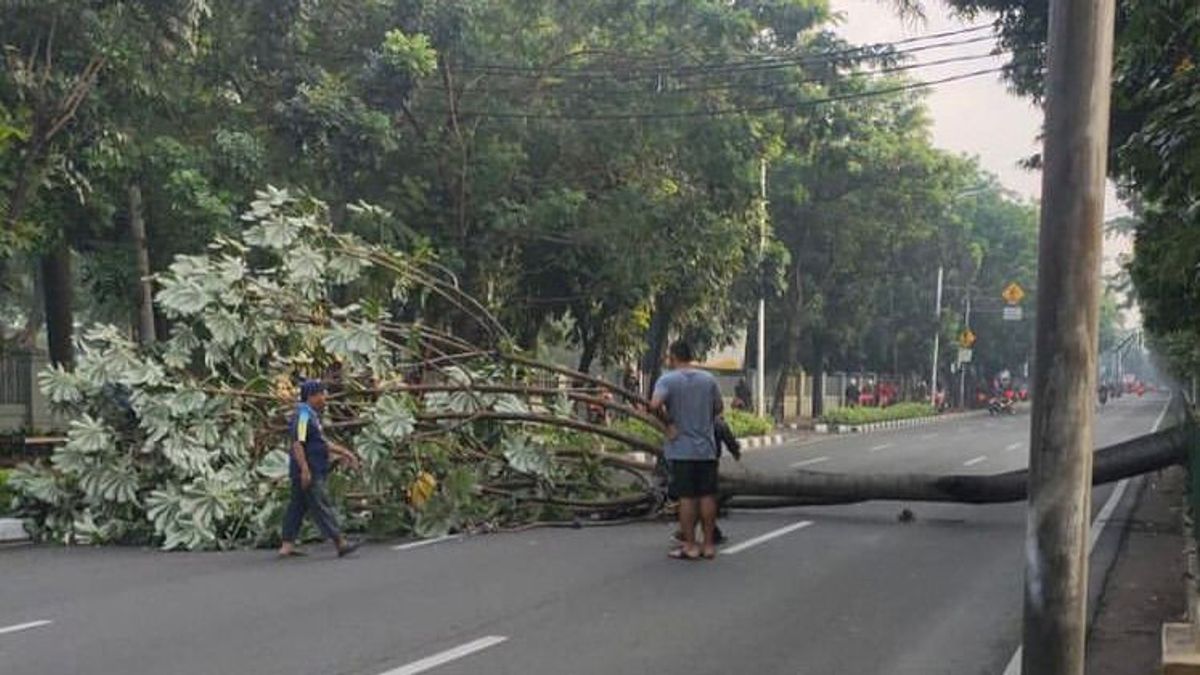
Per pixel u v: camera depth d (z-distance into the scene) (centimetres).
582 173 2452
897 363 6506
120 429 1326
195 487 1255
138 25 1634
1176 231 766
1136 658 764
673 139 2375
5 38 1537
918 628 843
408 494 1332
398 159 2261
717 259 2539
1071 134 455
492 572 1069
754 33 2533
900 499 1436
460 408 1439
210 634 804
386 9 2181
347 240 1516
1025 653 469
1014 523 1444
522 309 2555
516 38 2381
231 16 1977
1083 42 453
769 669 722
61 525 1295
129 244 1933
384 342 1462
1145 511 1569
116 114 1720
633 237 2323
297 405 1227
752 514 1537
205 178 1820
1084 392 455
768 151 2647
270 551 1227
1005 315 6041
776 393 4597
